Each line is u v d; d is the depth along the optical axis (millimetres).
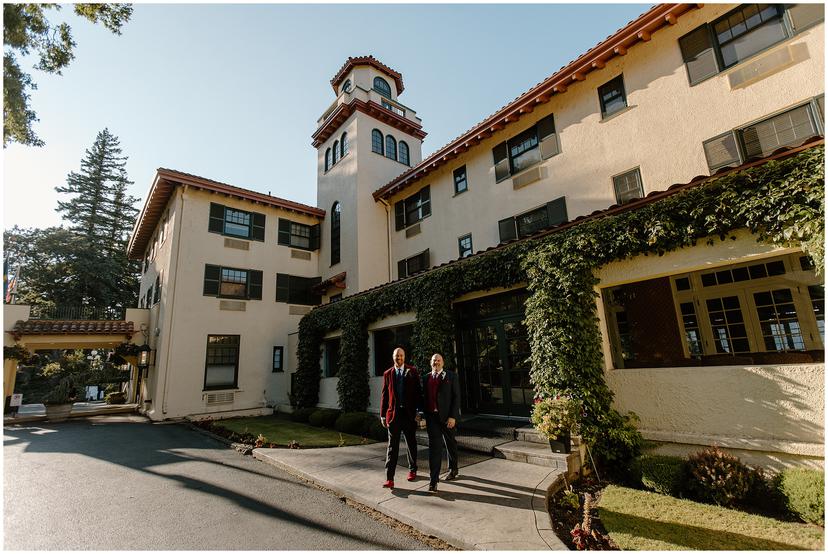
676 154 9305
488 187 13727
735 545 3682
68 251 31641
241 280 17469
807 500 4223
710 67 8984
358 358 12031
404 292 10562
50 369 23828
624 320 9430
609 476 6020
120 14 9500
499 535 3904
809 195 4680
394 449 5617
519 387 8875
